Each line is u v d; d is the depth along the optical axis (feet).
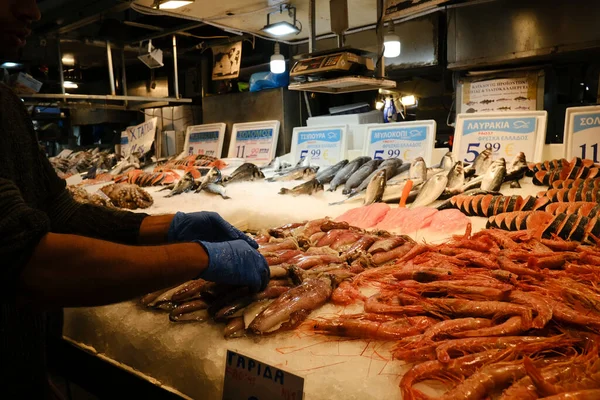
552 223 9.14
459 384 4.49
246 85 30.35
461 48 22.79
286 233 10.37
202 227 6.40
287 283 7.38
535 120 14.47
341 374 5.08
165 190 18.57
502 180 12.80
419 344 5.28
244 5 18.84
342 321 5.87
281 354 5.59
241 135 23.34
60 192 5.97
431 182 12.79
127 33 26.50
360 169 15.49
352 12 20.95
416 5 15.47
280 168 19.76
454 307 5.92
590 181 11.64
